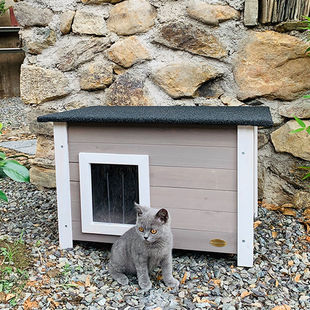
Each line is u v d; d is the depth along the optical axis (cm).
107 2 146
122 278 103
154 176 110
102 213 115
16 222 135
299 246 117
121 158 110
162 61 143
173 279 101
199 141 105
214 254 116
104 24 147
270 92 135
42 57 155
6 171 99
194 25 138
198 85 141
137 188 112
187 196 109
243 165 103
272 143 138
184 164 107
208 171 106
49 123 157
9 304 93
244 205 105
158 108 132
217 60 139
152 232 95
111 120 107
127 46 145
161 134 108
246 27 135
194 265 110
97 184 114
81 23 148
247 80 137
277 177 139
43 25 152
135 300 95
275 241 120
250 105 138
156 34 142
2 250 113
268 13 131
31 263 109
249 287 100
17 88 396
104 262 112
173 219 111
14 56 390
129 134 110
